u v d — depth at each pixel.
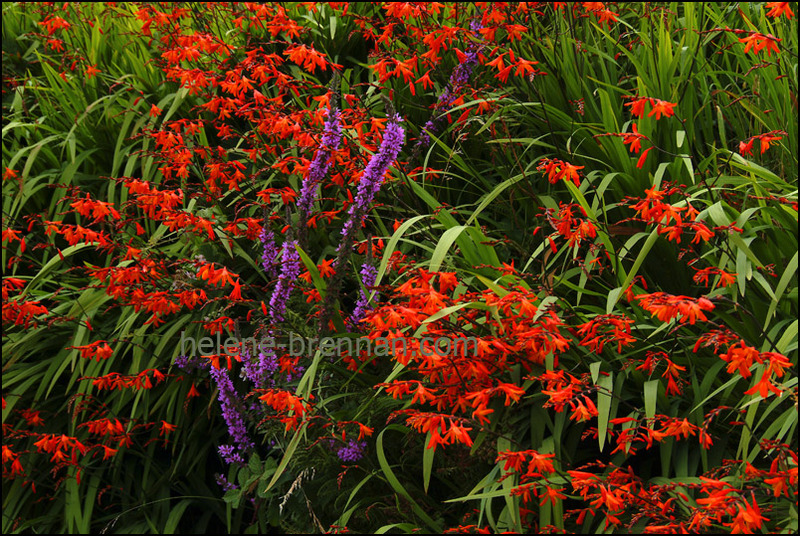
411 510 2.06
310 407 1.95
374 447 2.17
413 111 2.95
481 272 2.08
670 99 2.56
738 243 1.77
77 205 2.28
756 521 1.40
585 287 2.28
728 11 3.02
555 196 2.59
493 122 2.64
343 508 2.16
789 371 1.85
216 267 2.41
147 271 2.30
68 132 3.27
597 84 2.75
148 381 2.33
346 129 2.51
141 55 3.49
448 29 2.45
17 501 2.65
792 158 2.38
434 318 1.67
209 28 3.30
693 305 1.55
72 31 3.74
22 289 2.69
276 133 2.47
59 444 2.25
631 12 3.28
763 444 1.60
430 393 1.78
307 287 2.38
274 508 2.32
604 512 1.76
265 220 2.27
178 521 2.60
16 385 2.74
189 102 3.16
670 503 1.66
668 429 1.66
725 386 1.76
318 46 3.25
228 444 2.71
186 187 2.61
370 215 2.63
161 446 2.75
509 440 1.74
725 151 2.23
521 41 2.80
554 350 1.80
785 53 2.65
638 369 1.89
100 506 2.71
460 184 2.83
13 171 3.05
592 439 2.02
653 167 2.41
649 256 2.27
